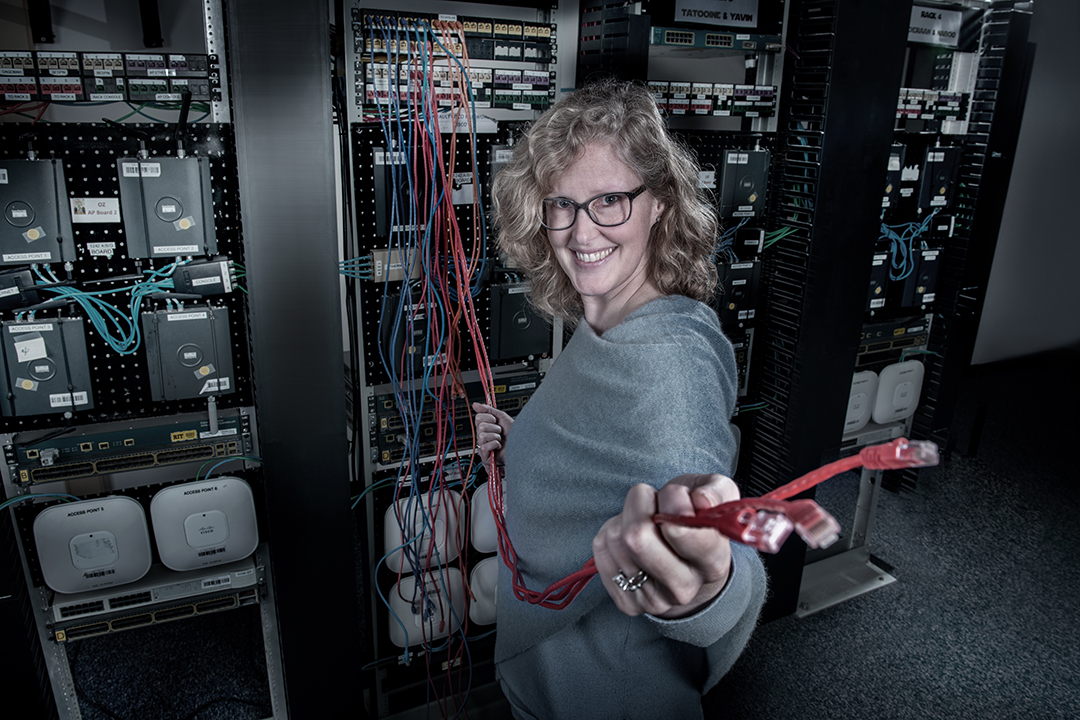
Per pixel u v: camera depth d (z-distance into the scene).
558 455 1.01
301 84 1.65
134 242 1.88
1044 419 5.09
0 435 1.94
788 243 2.56
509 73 2.14
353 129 1.98
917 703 2.54
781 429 2.72
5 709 1.97
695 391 0.88
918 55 3.35
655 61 3.64
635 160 0.97
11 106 1.75
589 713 1.11
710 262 1.10
